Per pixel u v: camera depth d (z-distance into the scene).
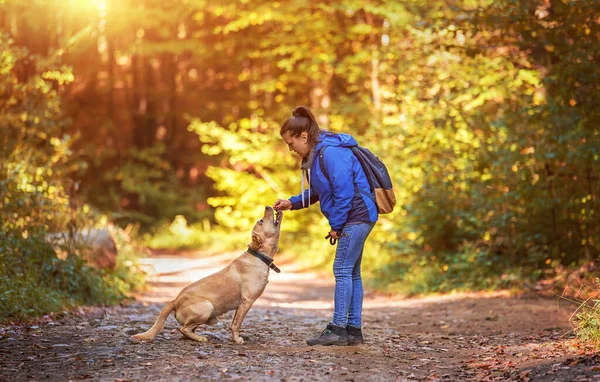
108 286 9.13
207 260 18.53
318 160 5.68
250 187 19.80
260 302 10.46
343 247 5.76
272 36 20.27
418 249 12.80
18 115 10.30
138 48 23.55
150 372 4.61
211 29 25.92
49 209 8.93
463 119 12.29
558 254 10.76
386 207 5.80
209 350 5.36
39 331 6.16
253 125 22.47
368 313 9.21
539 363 4.89
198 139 29.39
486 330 7.30
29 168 9.41
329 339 5.81
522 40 10.08
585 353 5.01
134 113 28.06
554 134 9.77
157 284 12.52
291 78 21.58
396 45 14.51
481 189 11.55
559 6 9.21
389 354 5.61
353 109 18.02
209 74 28.59
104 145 28.03
